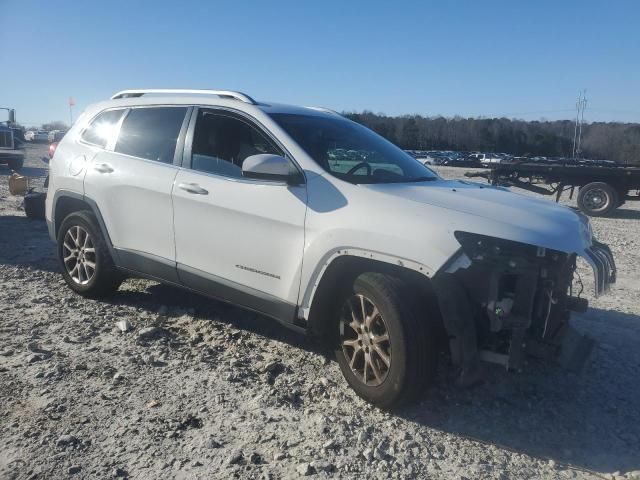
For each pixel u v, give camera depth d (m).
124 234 5.09
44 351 4.36
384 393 3.59
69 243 5.68
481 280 3.45
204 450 3.20
